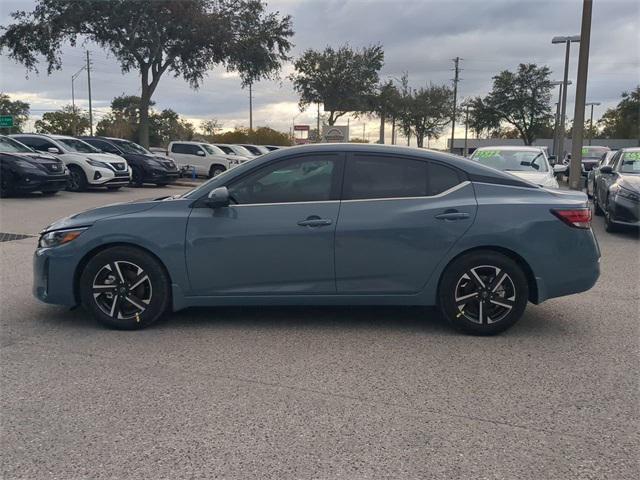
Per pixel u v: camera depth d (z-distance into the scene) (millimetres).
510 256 5070
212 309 5934
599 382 4145
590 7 18078
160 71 30391
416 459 3133
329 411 3678
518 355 4664
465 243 4980
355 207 5059
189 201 5180
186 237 5066
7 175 15312
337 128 29906
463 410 3701
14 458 3135
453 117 54812
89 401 3801
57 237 5207
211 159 26641
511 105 56375
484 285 5043
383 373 4285
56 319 5578
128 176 19078
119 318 5199
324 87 44500
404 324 5465
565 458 3152
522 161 11969
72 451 3203
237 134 52562
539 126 58031
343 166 5164
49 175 15750
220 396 3885
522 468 3053
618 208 10773
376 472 3010
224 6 30562
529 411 3691
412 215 5008
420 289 5078
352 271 5055
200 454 3176
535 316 5762
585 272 5059
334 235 5008
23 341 4949
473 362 4508
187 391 3959
